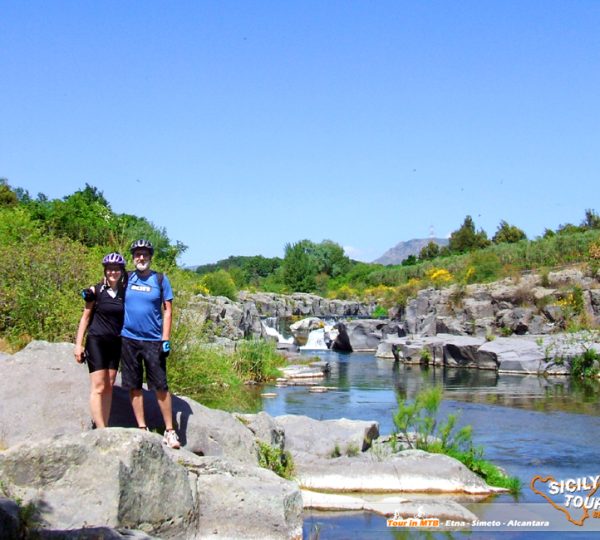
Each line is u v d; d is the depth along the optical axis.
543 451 11.67
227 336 27.45
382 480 9.10
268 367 21.86
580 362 23.50
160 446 6.43
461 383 21.72
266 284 77.94
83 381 8.30
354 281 79.06
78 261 14.23
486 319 30.55
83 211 32.56
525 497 8.91
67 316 12.88
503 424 14.24
